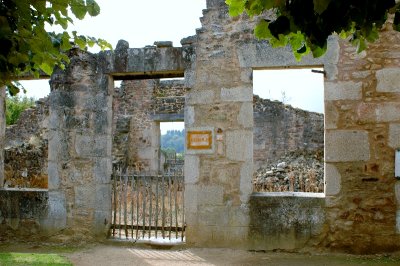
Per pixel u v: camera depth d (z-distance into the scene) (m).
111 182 6.98
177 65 6.62
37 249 6.48
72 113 6.95
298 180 11.19
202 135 6.43
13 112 26.95
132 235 6.79
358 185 5.94
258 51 6.31
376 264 5.45
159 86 16.89
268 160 15.24
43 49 2.79
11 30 2.55
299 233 6.08
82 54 6.97
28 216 6.95
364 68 6.00
